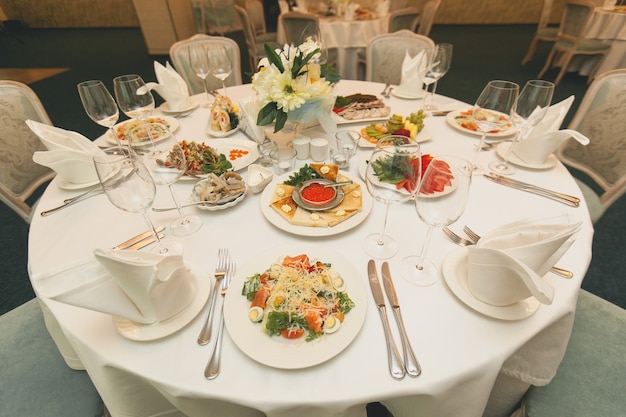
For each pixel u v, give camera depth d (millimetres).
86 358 663
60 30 8328
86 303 588
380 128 1389
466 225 917
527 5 7391
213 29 6656
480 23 7777
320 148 1205
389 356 609
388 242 873
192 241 880
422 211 745
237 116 1499
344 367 601
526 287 629
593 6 3617
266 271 741
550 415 845
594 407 850
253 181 1068
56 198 1039
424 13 4113
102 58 6070
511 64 5152
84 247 859
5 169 1424
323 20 3672
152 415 744
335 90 1782
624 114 1391
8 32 8102
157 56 6125
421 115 1403
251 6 4637
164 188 1107
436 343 634
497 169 1154
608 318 1035
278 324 627
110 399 697
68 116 3867
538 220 698
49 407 886
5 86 1435
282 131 1358
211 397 568
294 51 1140
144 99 1383
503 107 1152
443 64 1632
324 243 872
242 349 605
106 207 1001
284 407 559
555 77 4516
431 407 617
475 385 612
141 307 631
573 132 1035
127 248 846
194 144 1224
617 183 1429
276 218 933
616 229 2201
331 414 575
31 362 966
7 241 2246
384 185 816
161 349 633
